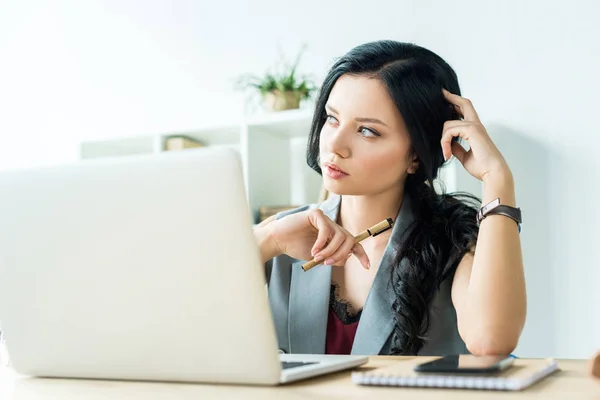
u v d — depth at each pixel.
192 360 0.73
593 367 0.62
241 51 3.18
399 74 1.18
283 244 1.20
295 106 2.73
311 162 1.34
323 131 1.23
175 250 0.71
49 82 3.73
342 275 1.30
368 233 1.09
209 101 3.24
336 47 2.97
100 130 3.55
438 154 1.24
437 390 0.66
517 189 2.68
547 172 2.63
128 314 0.75
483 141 1.14
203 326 0.71
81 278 0.76
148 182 0.71
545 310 2.61
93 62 3.59
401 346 1.17
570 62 2.62
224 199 0.69
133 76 3.46
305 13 3.04
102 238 0.74
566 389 0.65
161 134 2.91
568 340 2.57
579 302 2.56
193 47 3.29
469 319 0.99
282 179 2.93
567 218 2.59
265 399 0.65
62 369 0.82
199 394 0.68
